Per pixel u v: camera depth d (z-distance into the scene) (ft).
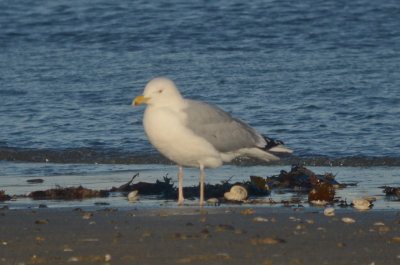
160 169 49.44
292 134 57.88
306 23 109.29
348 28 106.52
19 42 104.12
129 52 96.02
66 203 36.83
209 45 98.43
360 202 34.78
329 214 32.04
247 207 34.68
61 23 113.29
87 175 47.37
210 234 26.94
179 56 92.43
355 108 65.62
